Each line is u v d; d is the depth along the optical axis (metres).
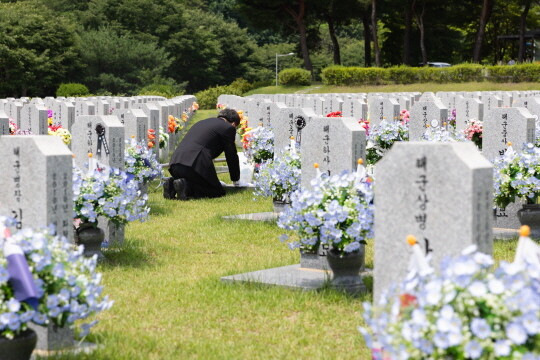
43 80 71.44
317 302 7.71
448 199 5.25
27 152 6.44
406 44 68.50
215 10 106.94
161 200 14.82
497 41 76.88
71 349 6.20
